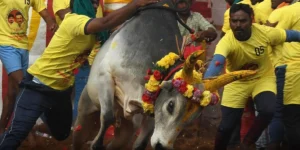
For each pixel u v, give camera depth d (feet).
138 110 25.99
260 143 30.35
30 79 26.99
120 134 28.30
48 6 35.09
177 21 27.55
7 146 26.45
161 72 23.91
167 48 25.68
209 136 35.19
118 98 26.37
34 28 35.17
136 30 25.95
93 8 27.37
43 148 32.76
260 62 27.17
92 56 30.19
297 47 28.45
